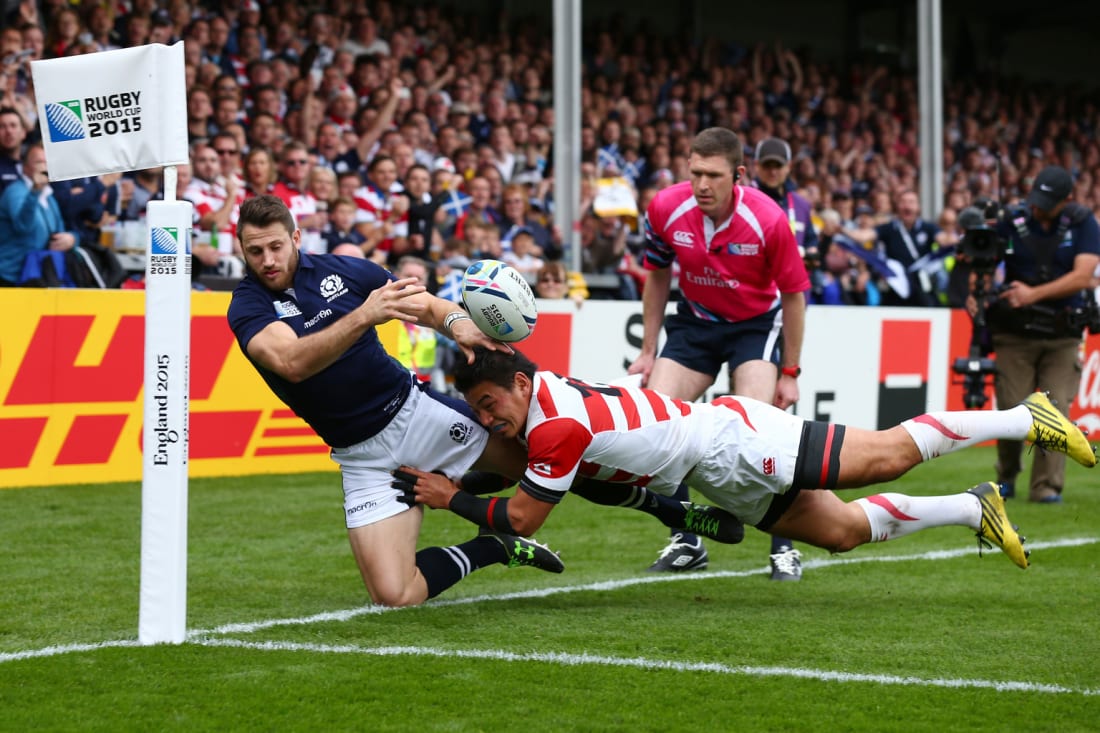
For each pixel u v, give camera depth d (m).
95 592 18.03
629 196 40.38
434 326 16.33
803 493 17.12
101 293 27.91
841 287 44.41
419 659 14.25
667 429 16.44
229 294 29.66
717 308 20.97
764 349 20.94
